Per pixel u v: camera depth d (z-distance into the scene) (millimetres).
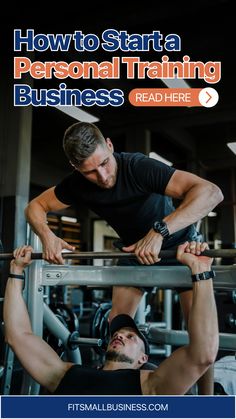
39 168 9750
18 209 5262
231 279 1649
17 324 1609
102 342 2518
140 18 4863
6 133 5504
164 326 4301
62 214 10500
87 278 1943
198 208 1443
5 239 5207
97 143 1525
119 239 2002
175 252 1374
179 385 1342
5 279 4836
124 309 2082
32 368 1572
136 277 1845
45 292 3127
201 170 9781
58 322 2486
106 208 1789
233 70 6344
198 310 1287
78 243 10984
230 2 4910
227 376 2297
